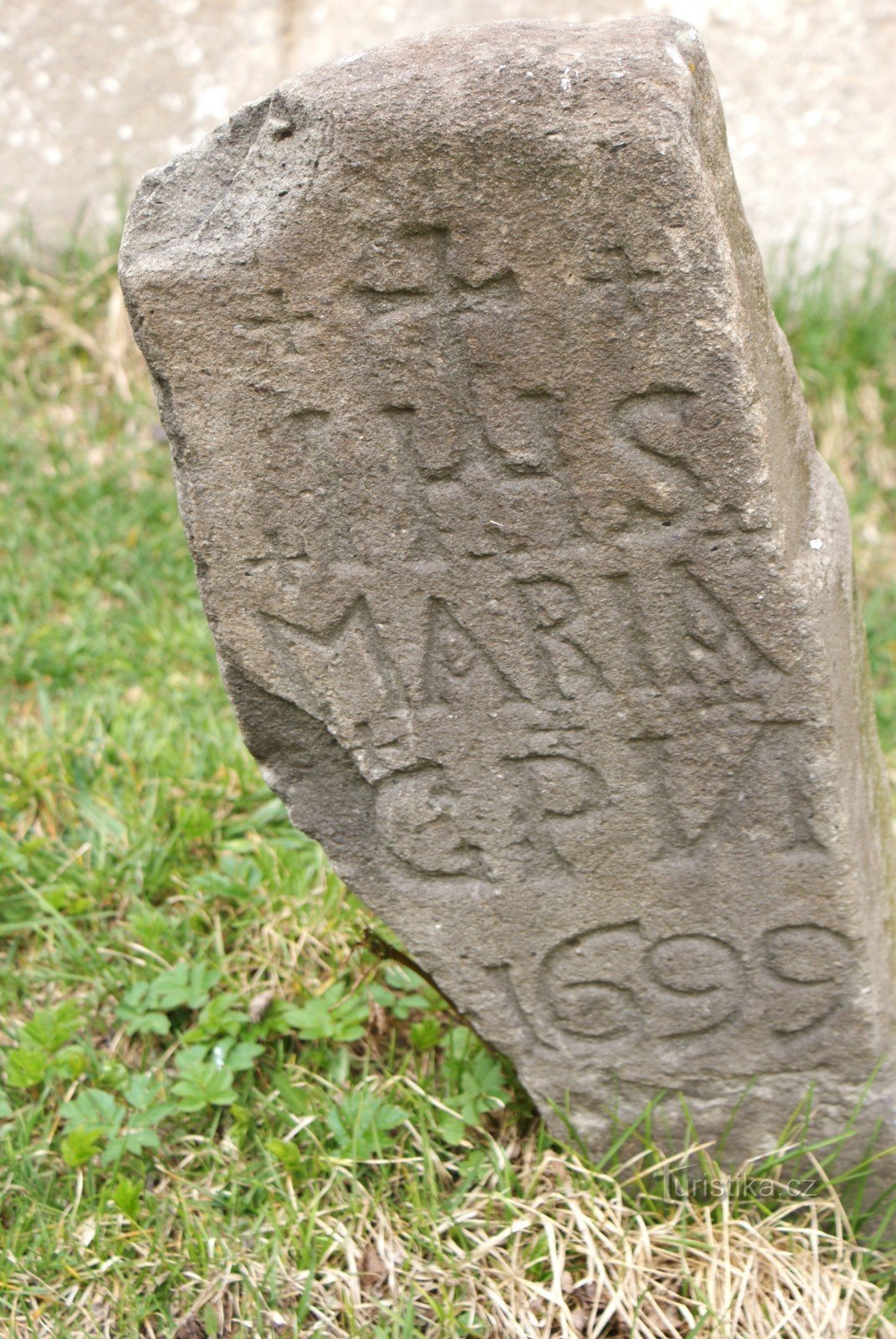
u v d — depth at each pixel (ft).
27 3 14.65
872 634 11.60
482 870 6.28
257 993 7.93
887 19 14.75
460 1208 6.74
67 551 11.96
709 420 5.20
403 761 6.03
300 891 8.43
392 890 6.39
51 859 8.70
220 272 5.18
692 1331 6.13
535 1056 6.70
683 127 4.80
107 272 14.40
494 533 5.53
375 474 5.49
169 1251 6.64
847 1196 6.76
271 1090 7.46
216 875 8.52
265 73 14.97
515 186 4.91
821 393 14.08
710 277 4.98
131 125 14.94
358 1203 6.71
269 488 5.54
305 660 5.87
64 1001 8.01
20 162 14.93
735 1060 6.57
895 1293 6.57
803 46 14.89
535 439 5.35
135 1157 7.04
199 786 9.28
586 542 5.51
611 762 5.94
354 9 14.98
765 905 6.17
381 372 5.30
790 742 5.80
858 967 6.26
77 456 13.15
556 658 5.74
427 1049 7.48
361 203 5.03
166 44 14.84
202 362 5.33
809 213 15.15
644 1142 6.77
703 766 5.89
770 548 5.40
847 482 13.69
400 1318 6.24
